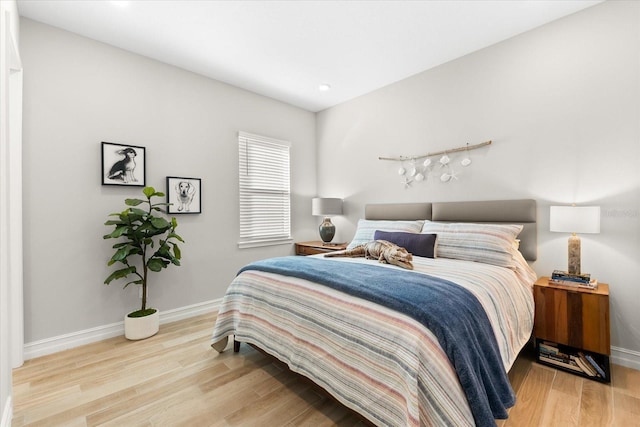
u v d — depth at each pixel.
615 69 2.15
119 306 2.72
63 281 2.43
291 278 1.95
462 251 2.44
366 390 1.32
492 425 1.14
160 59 2.97
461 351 1.19
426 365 1.16
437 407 1.12
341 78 3.44
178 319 3.09
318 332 1.58
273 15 2.32
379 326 1.33
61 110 2.43
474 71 2.88
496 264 2.24
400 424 1.17
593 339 1.90
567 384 1.86
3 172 1.39
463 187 2.98
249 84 3.58
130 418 1.58
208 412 1.63
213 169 3.40
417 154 3.36
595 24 2.23
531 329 2.02
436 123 3.18
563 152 2.38
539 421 1.52
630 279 2.10
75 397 1.77
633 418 1.53
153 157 2.94
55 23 2.38
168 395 1.78
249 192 3.77
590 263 2.26
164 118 3.02
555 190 2.42
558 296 2.03
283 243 4.14
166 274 3.02
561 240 2.39
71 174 2.47
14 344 2.12
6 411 1.43
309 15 2.33
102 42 2.65
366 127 3.90
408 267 2.07
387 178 3.68
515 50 2.62
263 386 1.87
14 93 2.15
